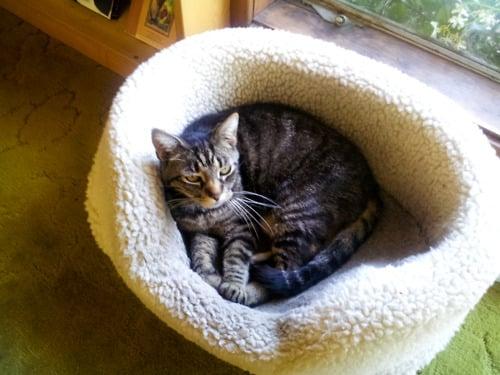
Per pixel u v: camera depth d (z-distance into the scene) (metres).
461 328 0.54
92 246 0.59
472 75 0.61
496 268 0.43
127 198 0.46
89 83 0.73
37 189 0.64
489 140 0.55
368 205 0.53
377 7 0.64
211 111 0.58
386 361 0.42
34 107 0.71
